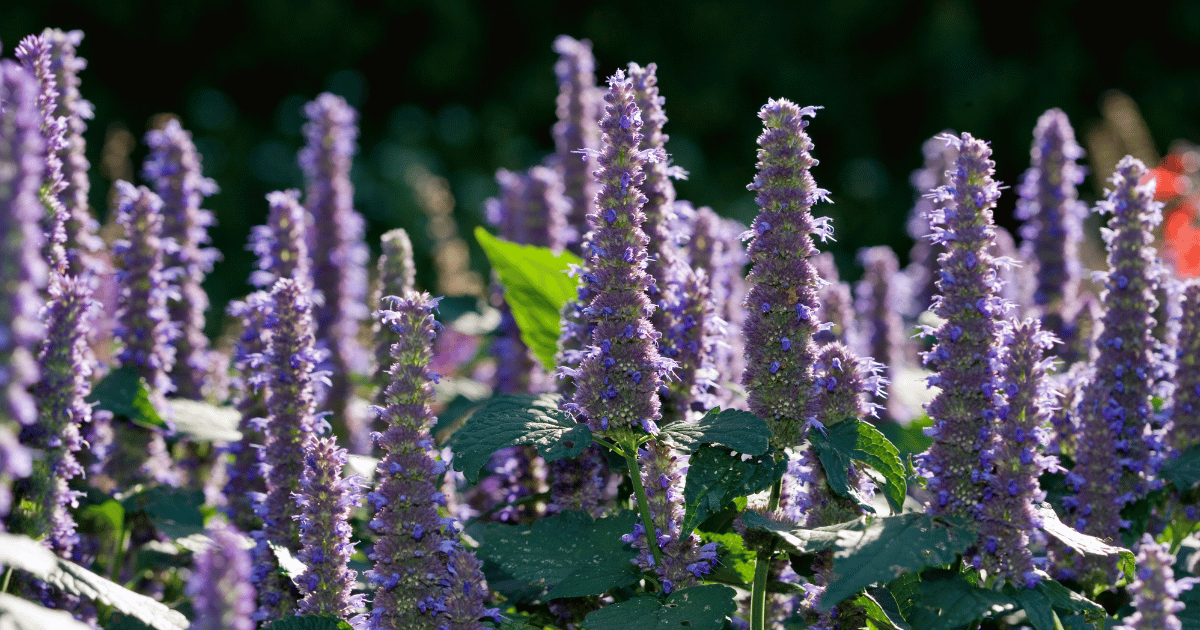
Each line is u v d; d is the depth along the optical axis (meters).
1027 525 4.05
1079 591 4.86
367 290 8.91
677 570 4.28
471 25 24.86
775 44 24.86
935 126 23.86
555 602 4.93
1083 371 5.61
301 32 23.92
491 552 4.69
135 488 5.99
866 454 4.16
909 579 4.20
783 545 4.11
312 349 5.07
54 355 4.15
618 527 4.74
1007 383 4.17
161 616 3.92
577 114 8.04
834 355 4.41
